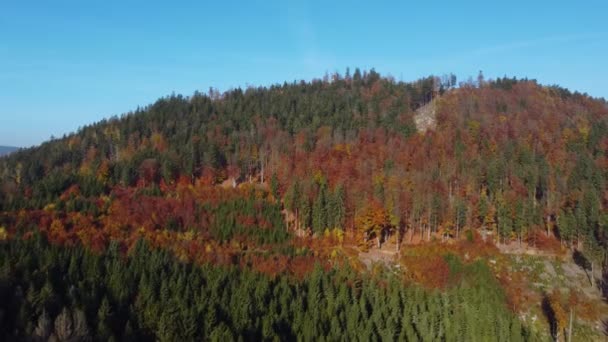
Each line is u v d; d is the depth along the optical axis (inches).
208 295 3090.6
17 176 5900.6
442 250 4254.4
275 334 2701.8
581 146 6003.9
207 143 6530.5
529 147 5930.1
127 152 6402.6
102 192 5182.1
